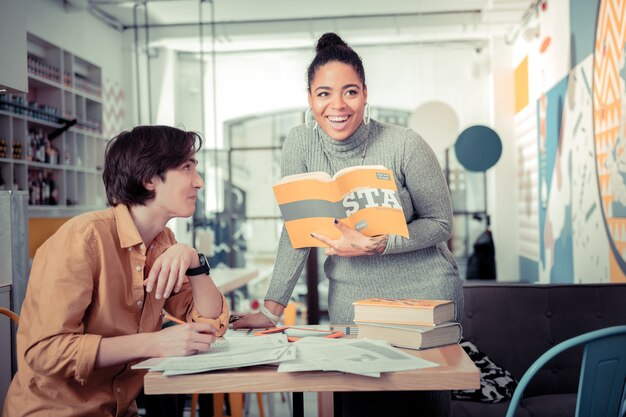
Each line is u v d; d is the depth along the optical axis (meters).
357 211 1.68
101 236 1.46
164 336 1.35
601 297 3.06
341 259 1.83
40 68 6.34
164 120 8.75
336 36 1.80
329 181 1.69
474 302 3.10
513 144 8.21
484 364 2.88
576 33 5.14
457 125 6.80
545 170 6.41
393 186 1.66
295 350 1.34
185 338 1.34
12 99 5.81
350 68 1.72
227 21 8.25
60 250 1.40
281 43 8.65
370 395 1.79
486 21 7.58
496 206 8.23
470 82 8.79
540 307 3.05
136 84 8.60
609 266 4.31
